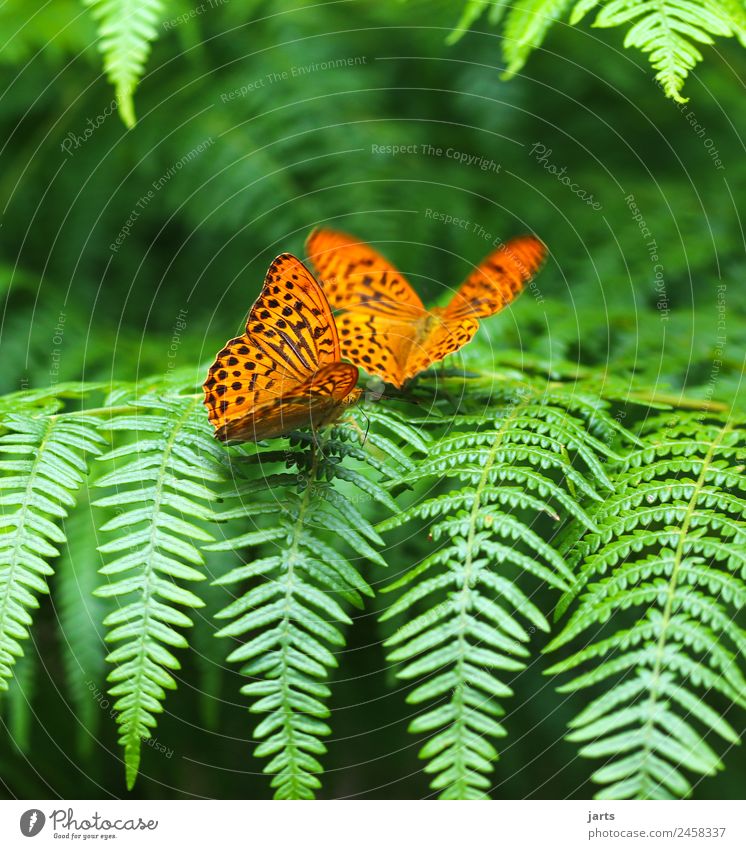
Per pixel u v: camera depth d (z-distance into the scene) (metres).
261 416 1.91
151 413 2.43
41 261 3.91
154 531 1.88
